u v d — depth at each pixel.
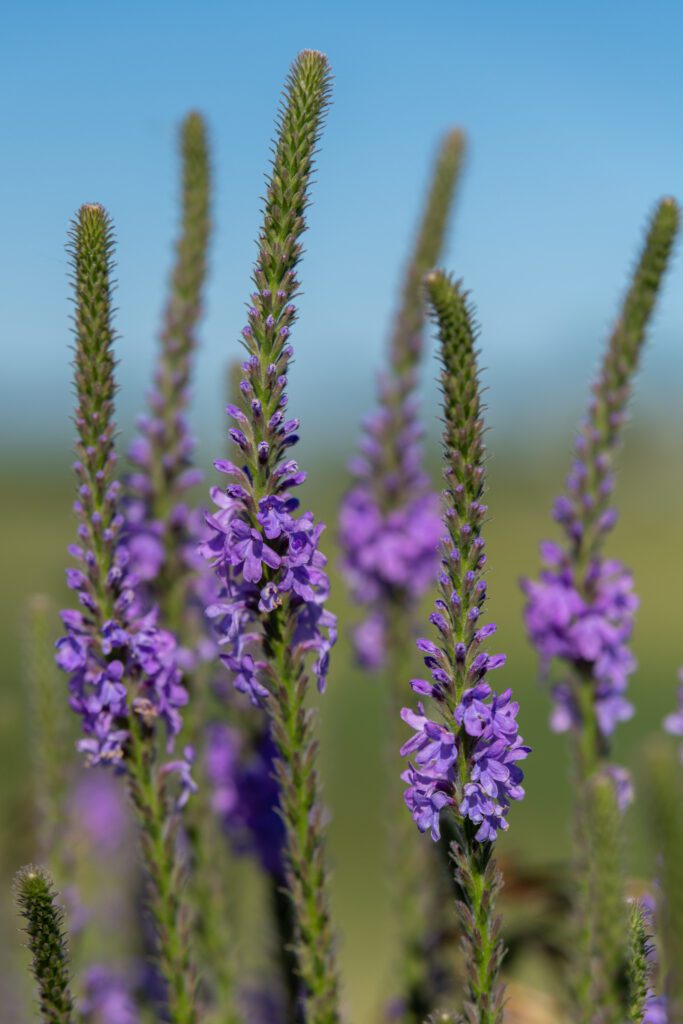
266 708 0.55
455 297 0.50
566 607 0.63
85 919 0.64
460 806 0.50
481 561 0.50
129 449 0.66
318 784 0.56
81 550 0.54
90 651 0.54
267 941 0.65
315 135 0.52
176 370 0.67
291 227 0.52
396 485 0.78
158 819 0.56
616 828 0.52
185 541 0.66
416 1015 0.65
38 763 0.64
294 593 0.54
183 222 0.68
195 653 0.65
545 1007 0.63
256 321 0.52
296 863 0.56
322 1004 0.56
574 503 0.64
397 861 0.69
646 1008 0.53
